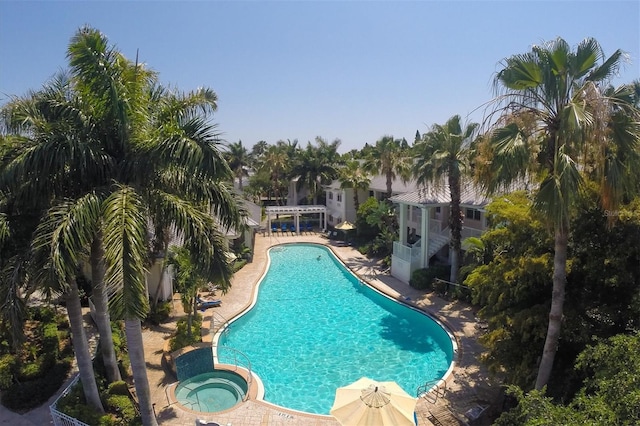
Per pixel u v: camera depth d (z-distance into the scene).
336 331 23.06
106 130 11.12
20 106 11.05
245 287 29.53
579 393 9.42
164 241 14.75
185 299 18.80
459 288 25.91
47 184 10.38
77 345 12.38
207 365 17.50
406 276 30.19
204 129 10.78
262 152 88.69
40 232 9.24
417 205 29.50
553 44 10.45
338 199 53.19
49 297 9.21
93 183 10.91
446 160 26.14
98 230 9.98
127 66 10.90
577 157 10.40
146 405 11.60
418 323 24.11
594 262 11.80
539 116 10.89
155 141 10.45
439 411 14.52
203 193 11.45
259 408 14.75
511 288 13.70
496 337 13.68
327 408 15.88
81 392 13.27
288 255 42.78
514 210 13.59
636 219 11.12
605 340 10.14
